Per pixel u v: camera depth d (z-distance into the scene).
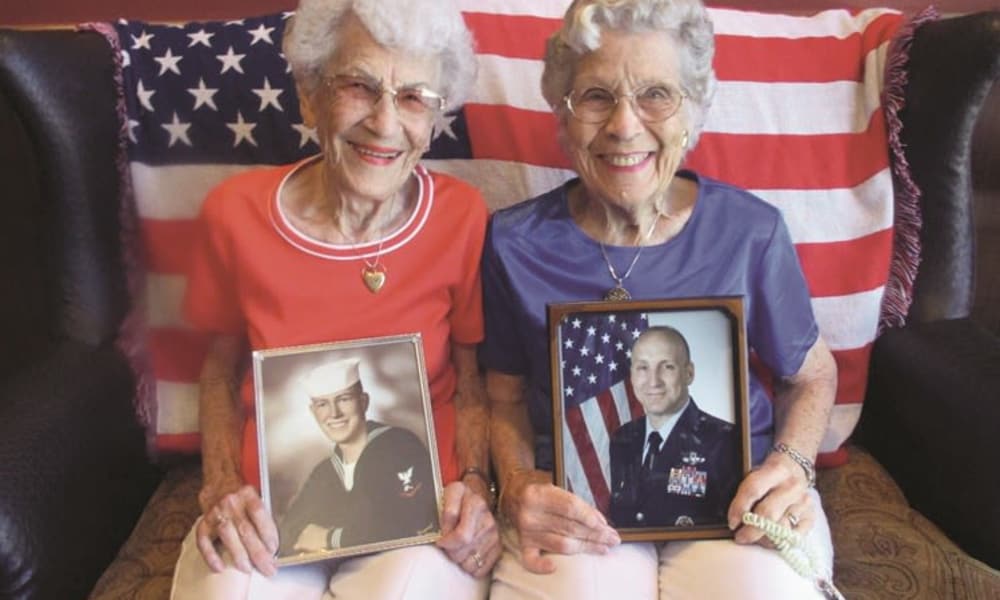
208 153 1.48
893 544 1.33
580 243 1.26
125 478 1.42
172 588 1.20
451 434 1.33
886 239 1.47
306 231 1.27
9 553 1.12
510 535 1.26
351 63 1.14
